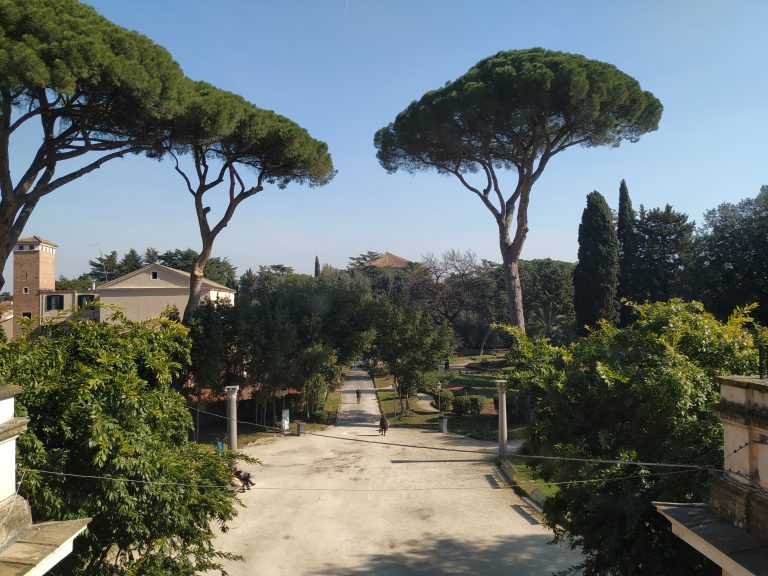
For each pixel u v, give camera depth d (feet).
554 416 32.55
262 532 49.03
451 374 130.41
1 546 15.55
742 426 16.99
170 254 269.85
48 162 68.39
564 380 31.99
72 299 142.41
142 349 32.45
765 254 113.50
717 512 17.99
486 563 41.70
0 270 63.77
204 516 31.55
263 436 93.04
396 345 114.21
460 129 94.12
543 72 83.15
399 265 336.08
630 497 25.54
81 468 27.12
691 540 17.29
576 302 144.36
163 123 74.28
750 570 14.51
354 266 327.88
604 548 27.17
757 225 115.85
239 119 81.25
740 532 16.56
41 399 26.35
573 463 29.96
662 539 25.54
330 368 105.09
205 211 93.20
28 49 55.26
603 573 29.30
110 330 32.09
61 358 28.91
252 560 43.06
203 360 91.15
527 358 37.27
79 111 67.00
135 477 27.20
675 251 148.77
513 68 86.99
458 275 203.92
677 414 27.58
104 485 26.04
